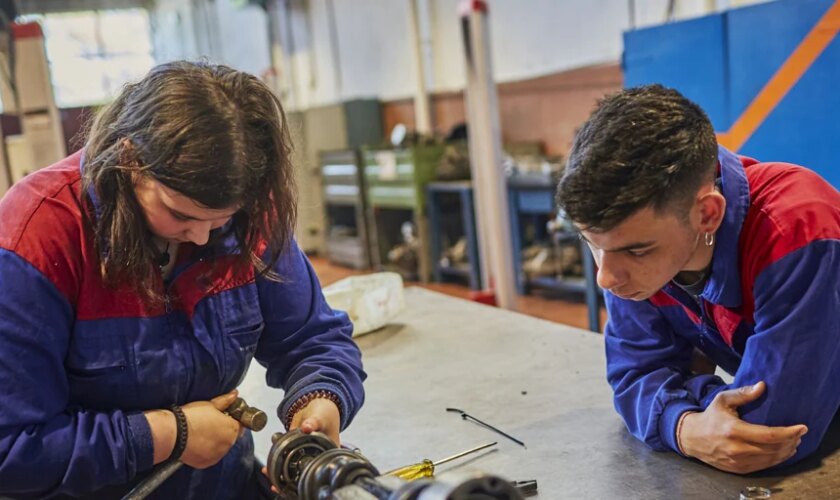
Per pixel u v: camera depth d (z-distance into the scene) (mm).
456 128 4992
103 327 977
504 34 4848
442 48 5410
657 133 906
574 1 4270
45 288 908
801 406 1001
